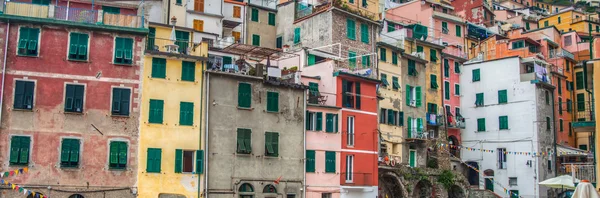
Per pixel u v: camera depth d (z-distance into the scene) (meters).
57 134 43.25
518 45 86.31
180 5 62.50
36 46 43.81
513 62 74.94
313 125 52.62
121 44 45.78
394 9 92.38
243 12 69.50
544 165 71.75
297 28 68.69
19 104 42.81
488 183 74.38
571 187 42.44
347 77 54.91
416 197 62.16
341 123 53.91
